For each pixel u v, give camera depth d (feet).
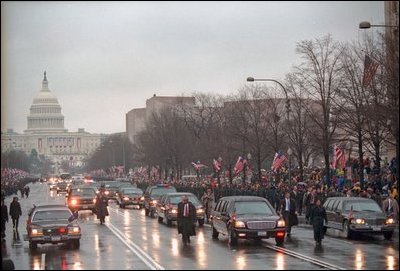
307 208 153.48
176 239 123.44
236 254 96.78
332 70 186.60
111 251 104.47
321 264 83.35
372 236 124.67
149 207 201.98
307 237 122.42
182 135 371.97
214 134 310.24
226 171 324.60
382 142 179.93
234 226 107.86
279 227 108.17
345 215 119.75
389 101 136.77
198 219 154.71
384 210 128.98
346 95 183.01
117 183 354.33
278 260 88.63
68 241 112.88
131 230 147.02
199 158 339.36
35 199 357.20
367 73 142.41
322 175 222.28
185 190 266.57
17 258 98.94
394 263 83.56
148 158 431.84
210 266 83.35
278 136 264.52
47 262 92.38
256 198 116.06
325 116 177.27
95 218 199.31
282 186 183.93
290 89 245.86
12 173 510.58
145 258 93.66
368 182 167.94
